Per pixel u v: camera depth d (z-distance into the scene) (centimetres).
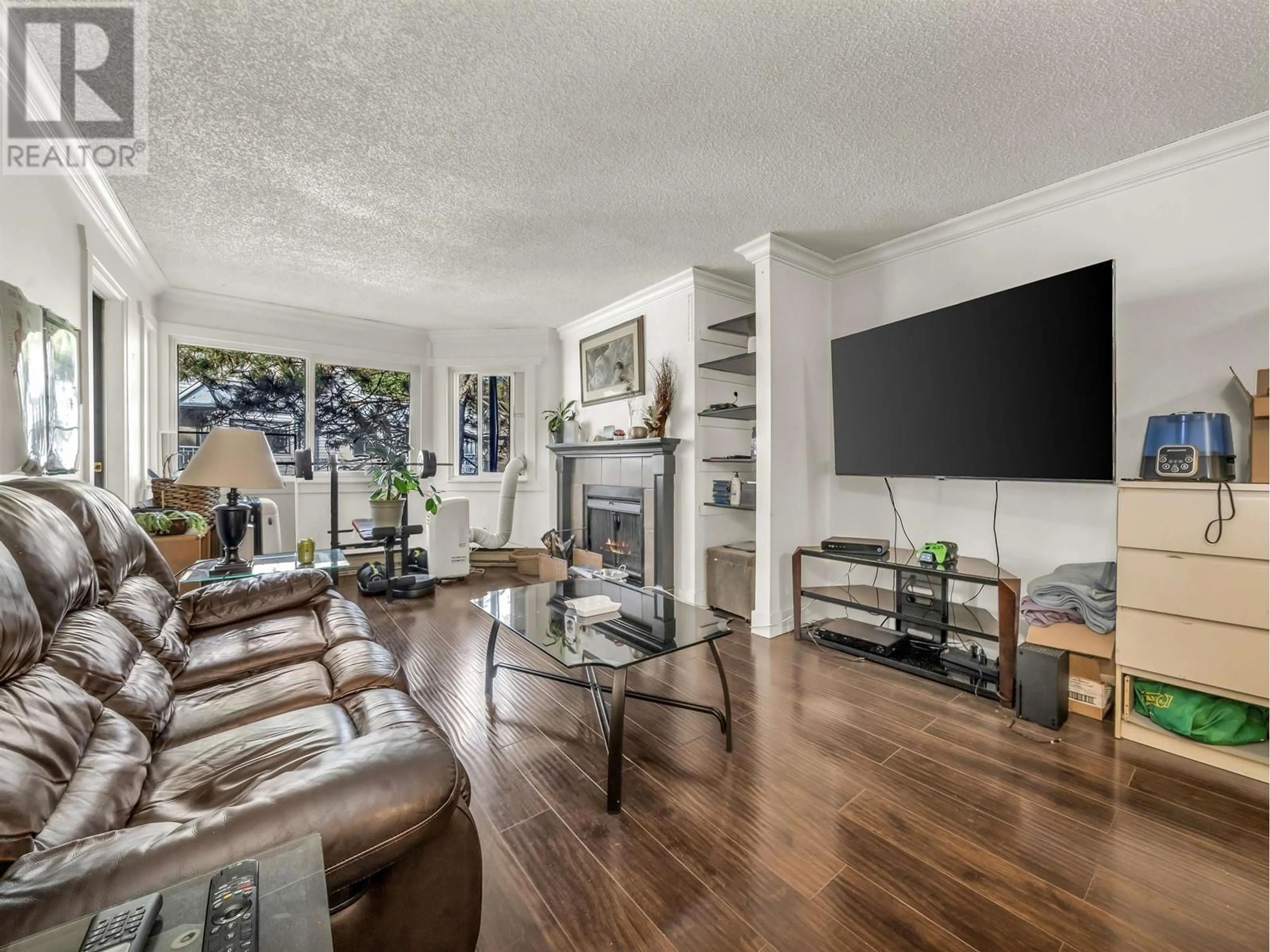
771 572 331
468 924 97
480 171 250
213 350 456
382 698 148
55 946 55
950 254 307
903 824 159
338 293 435
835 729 217
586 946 120
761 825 159
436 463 459
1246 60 178
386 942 91
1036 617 238
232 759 120
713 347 396
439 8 158
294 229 313
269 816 79
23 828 74
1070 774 184
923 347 280
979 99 199
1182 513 192
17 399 188
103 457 330
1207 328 226
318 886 66
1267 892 134
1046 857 146
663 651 187
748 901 132
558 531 507
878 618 350
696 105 203
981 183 261
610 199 277
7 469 183
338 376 517
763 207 286
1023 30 166
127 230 308
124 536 185
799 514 346
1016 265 281
